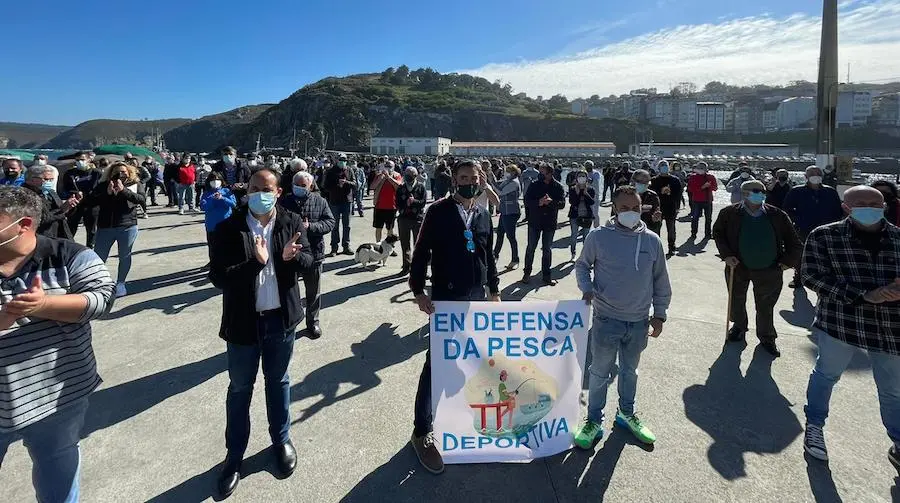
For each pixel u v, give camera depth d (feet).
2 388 6.03
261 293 8.94
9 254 6.03
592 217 27.96
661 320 10.05
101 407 11.55
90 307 6.35
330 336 16.28
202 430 10.68
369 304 19.79
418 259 9.66
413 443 9.87
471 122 536.42
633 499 8.57
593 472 9.35
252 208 8.71
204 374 13.34
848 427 10.93
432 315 9.62
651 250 9.90
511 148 448.65
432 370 9.66
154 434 10.50
